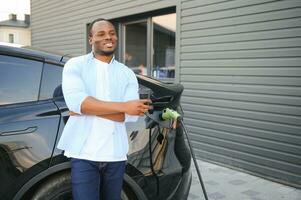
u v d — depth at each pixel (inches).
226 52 195.2
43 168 97.2
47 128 99.0
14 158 95.4
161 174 108.7
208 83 206.5
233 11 189.8
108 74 86.6
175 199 111.6
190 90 217.6
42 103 102.9
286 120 171.2
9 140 95.4
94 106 80.9
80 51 321.1
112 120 84.9
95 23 86.7
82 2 312.8
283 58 169.9
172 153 113.4
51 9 361.1
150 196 106.9
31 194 99.5
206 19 204.5
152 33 264.7
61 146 86.1
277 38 171.6
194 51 213.3
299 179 168.2
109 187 88.6
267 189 168.1
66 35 340.5
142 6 250.1
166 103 111.9
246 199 156.8
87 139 84.0
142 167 105.3
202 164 204.8
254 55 181.8
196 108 214.5
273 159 177.8
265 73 177.8
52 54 109.7
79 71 84.2
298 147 167.6
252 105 184.9
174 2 224.2
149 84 113.1
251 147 187.0
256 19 179.5
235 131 194.1
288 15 166.6
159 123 110.7
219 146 203.2
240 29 187.0
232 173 189.6
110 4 280.1
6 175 95.0
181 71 222.7
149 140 107.7
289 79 168.6
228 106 196.7
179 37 221.9
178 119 101.7
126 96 89.4
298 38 163.6
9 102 101.4
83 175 84.1
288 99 169.6
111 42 86.3
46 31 373.4
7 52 105.0
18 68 105.0
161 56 256.7
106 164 85.3
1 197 95.1
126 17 274.1
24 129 97.3
